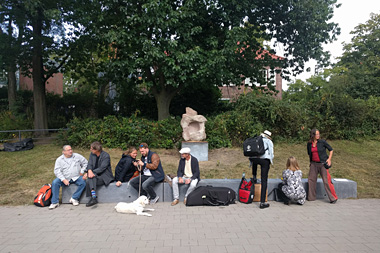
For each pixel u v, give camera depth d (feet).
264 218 17.20
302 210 18.85
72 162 20.33
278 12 43.55
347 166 30.76
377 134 42.86
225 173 27.37
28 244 13.52
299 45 43.60
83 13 38.88
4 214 18.21
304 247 12.99
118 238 14.17
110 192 20.88
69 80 101.45
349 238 14.05
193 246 13.14
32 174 26.96
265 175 19.45
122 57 39.37
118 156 32.37
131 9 36.11
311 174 21.25
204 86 45.93
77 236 14.47
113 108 59.88
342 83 66.74
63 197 20.59
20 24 38.96
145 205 19.95
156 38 37.42
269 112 38.99
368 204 20.25
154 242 13.64
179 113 53.78
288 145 38.17
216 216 17.60
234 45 36.78
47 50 45.96
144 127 36.42
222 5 39.32
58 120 56.29
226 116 38.70
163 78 43.27
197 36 41.42
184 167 20.92
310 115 42.34
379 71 69.62
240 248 12.90
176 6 39.83
